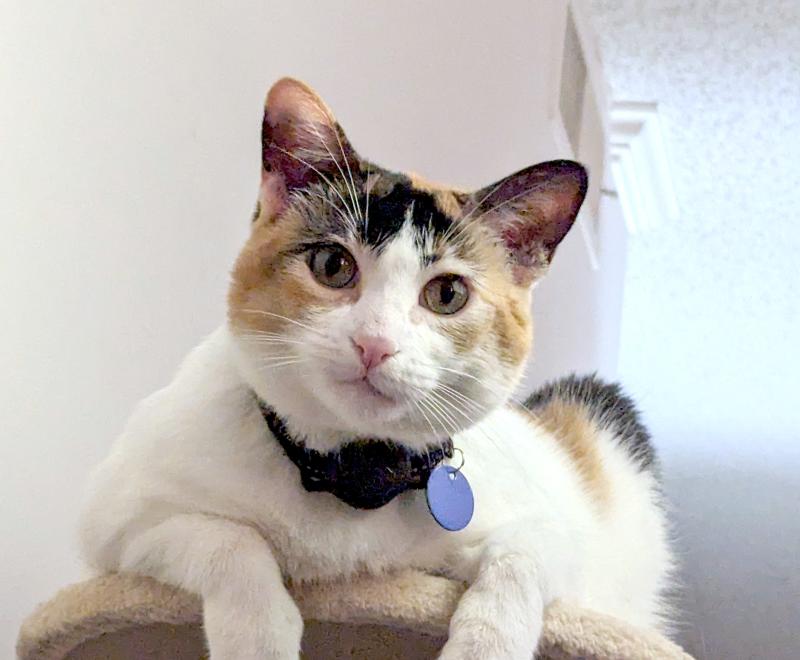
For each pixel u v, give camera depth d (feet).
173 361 3.95
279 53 4.34
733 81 7.84
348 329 2.61
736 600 8.25
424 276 2.81
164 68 3.75
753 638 8.05
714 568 8.48
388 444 2.78
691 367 9.90
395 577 2.73
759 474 9.25
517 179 3.02
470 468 3.02
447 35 5.42
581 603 3.03
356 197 2.84
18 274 3.16
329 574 2.71
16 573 3.21
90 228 3.47
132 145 3.63
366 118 4.81
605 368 8.32
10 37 3.09
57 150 3.30
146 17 3.64
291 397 2.68
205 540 2.54
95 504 2.81
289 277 2.73
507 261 3.08
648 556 4.77
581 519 3.54
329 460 2.69
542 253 3.15
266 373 2.68
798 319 9.61
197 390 2.87
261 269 2.78
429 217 2.87
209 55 3.97
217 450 2.69
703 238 9.32
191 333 4.04
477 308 2.86
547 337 6.07
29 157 3.18
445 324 2.79
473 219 2.97
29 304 3.21
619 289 8.75
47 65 3.24
